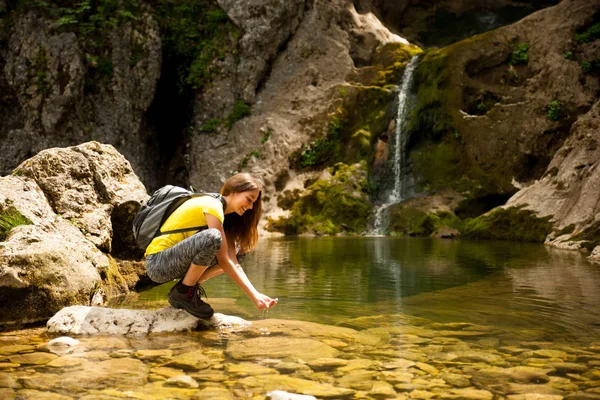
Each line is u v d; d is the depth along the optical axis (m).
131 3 16.31
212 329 3.21
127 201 5.00
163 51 16.92
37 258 3.49
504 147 13.15
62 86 14.88
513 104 13.50
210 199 3.34
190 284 3.27
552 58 13.69
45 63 14.92
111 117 15.52
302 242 10.66
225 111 16.66
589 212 9.10
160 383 2.18
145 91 15.89
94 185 4.90
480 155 13.29
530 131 13.11
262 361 2.50
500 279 5.30
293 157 15.33
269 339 2.93
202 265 3.21
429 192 13.76
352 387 2.13
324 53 16.91
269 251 8.70
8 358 2.56
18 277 3.35
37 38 15.07
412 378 2.24
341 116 15.52
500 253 7.93
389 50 16.83
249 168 15.51
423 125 14.56
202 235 3.14
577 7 14.08
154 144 16.83
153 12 16.59
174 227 3.32
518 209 10.77
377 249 8.88
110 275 4.54
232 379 2.23
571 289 4.64
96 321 3.18
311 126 15.64
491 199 13.02
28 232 3.68
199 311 3.27
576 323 3.33
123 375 2.28
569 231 9.13
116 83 15.62
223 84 16.75
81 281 3.72
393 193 14.59
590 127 10.49
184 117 17.45
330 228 13.34
